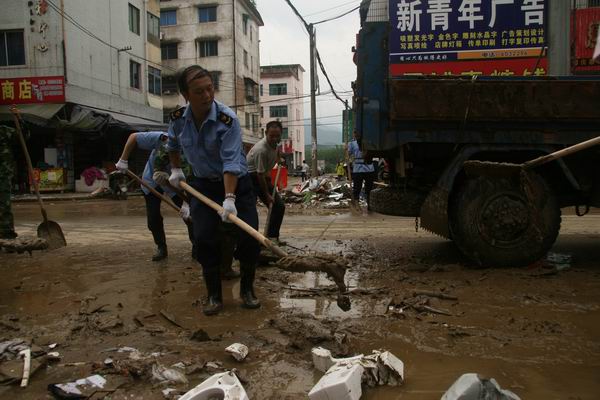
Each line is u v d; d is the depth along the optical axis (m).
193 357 2.84
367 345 2.98
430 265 5.07
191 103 3.41
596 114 4.60
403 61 7.21
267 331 3.25
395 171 5.55
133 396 2.40
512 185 4.68
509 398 2.10
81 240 7.34
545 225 4.68
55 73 19.28
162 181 5.12
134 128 20.94
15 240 4.74
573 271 4.72
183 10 37.47
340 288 3.20
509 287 4.16
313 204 13.20
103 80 22.06
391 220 9.49
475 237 4.73
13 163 6.51
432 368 2.65
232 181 3.45
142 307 3.84
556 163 4.83
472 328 3.24
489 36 7.03
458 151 4.92
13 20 19.27
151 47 26.89
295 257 3.23
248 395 2.39
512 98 4.67
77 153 20.77
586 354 2.81
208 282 3.70
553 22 6.88
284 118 61.38
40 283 4.61
